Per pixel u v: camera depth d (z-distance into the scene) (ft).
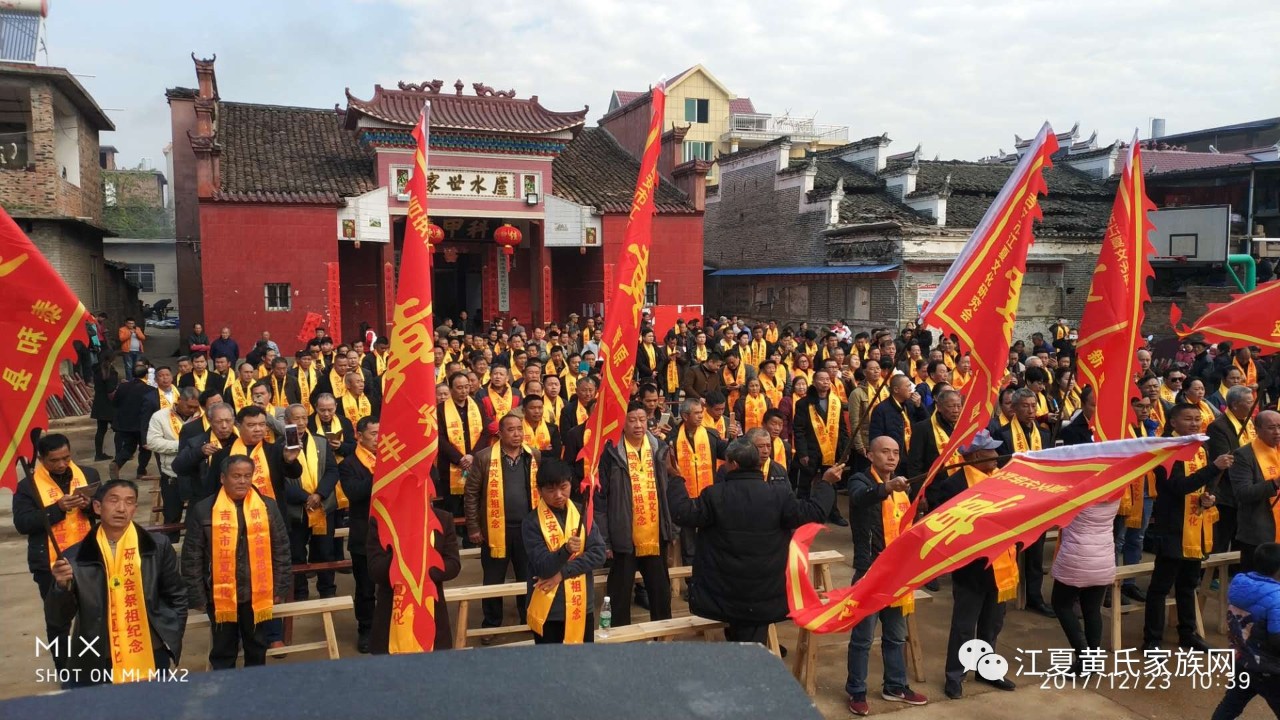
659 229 84.17
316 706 3.90
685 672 4.38
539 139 77.46
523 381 38.27
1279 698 15.49
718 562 18.07
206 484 22.59
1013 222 18.52
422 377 16.57
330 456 25.27
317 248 71.72
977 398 18.42
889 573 15.24
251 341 70.28
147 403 36.19
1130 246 22.22
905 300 77.10
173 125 78.43
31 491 18.67
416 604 16.37
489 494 22.98
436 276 91.76
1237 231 78.69
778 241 96.94
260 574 18.61
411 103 75.61
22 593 26.22
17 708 3.83
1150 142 113.60
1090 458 15.69
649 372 55.11
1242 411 24.90
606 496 21.81
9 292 15.26
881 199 92.53
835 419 34.45
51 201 62.18
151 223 137.18
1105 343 22.26
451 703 3.97
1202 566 22.61
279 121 84.28
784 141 95.86
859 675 19.11
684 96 148.15
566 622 18.61
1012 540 14.96
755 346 61.77
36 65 60.49
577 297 88.94
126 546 16.17
